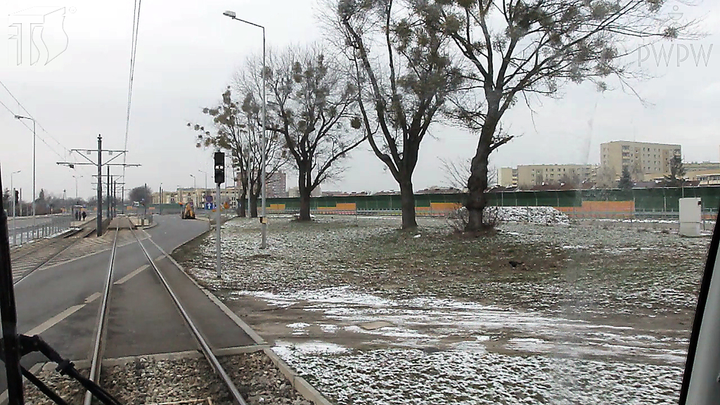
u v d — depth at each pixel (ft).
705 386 7.54
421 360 23.62
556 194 125.90
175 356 25.45
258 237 102.32
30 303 40.81
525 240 67.10
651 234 71.61
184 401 19.76
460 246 65.57
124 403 19.60
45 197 329.93
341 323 32.37
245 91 143.02
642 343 25.11
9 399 8.99
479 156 71.67
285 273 55.62
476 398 18.61
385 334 29.19
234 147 187.21
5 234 8.78
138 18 38.34
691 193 98.58
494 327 29.89
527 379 20.36
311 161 142.82
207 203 101.91
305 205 142.61
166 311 36.50
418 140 87.61
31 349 10.60
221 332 29.99
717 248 7.70
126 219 265.34
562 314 32.19
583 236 70.44
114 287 48.16
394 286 45.39
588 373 20.70
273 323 32.76
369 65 80.33
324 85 121.80
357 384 20.65
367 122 88.07
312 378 21.49
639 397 17.84
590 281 41.34
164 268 62.39
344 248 75.61
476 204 73.61
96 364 23.32
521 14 61.82
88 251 90.89
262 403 19.31
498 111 67.26
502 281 44.80
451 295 40.29
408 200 89.15
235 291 45.96
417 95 72.28
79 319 34.58
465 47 67.92
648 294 35.78
